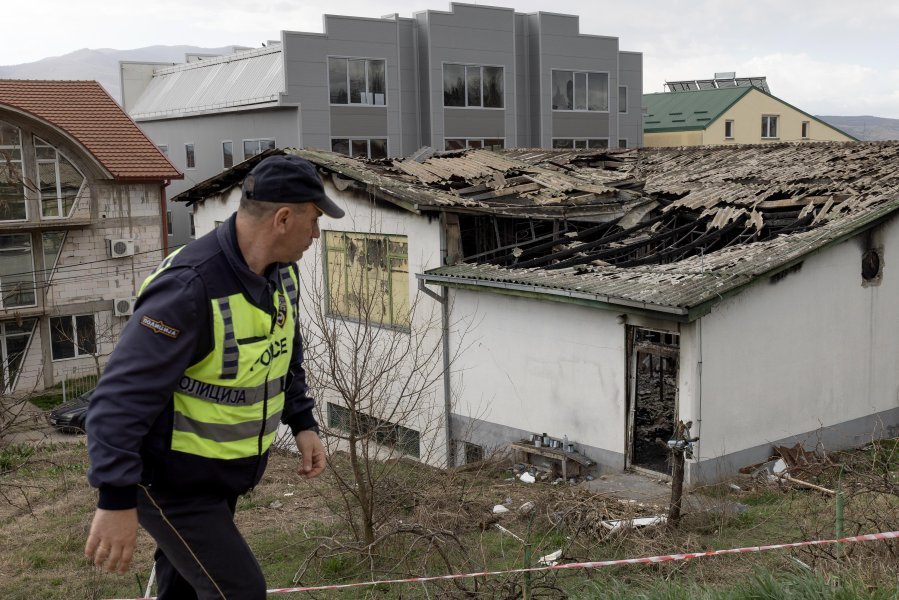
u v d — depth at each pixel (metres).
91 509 11.91
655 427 13.30
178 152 39.62
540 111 39.22
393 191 14.55
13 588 8.52
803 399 12.06
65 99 28.73
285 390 2.48
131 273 27.72
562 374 12.55
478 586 5.68
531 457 12.80
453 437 14.34
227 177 18.97
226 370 2.09
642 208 16.08
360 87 34.59
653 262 13.71
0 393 17.00
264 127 34.75
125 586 8.25
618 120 41.75
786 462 11.25
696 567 6.09
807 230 13.01
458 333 14.13
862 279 12.57
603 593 4.69
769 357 11.60
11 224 25.30
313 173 2.11
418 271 14.71
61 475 14.48
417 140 36.56
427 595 5.40
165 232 28.12
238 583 2.20
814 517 7.79
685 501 9.32
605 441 12.02
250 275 2.10
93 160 26.16
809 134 48.69
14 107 24.70
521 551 7.95
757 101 46.88
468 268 13.96
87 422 1.95
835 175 14.70
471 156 18.47
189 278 2.02
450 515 8.98
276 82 33.91
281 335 2.23
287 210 2.07
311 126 33.53
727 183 15.94
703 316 10.66
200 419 2.10
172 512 2.15
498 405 13.60
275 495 11.39
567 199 15.72
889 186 13.66
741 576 5.36
